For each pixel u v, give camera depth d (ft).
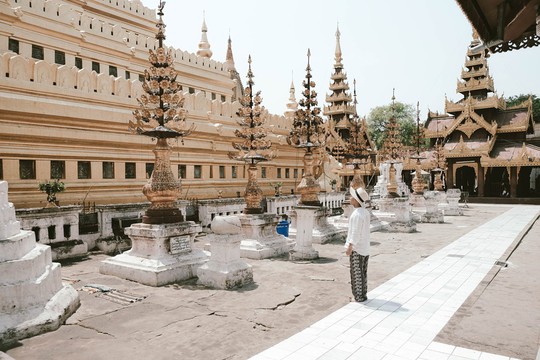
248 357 17.30
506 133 148.87
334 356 17.33
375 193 102.32
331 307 24.09
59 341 19.02
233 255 29.14
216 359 17.12
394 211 62.18
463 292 27.22
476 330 20.38
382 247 45.65
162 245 30.58
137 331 20.27
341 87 162.40
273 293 26.91
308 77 48.91
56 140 48.11
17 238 20.79
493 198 138.00
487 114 152.25
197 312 23.13
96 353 17.74
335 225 56.80
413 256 40.19
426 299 25.63
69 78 50.60
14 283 19.81
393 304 24.61
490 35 19.56
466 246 46.32
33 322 19.65
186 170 64.90
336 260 38.04
